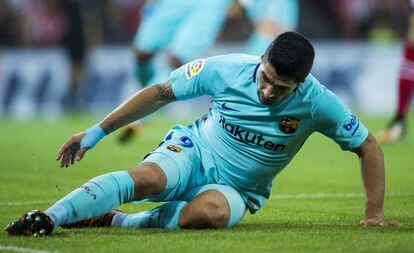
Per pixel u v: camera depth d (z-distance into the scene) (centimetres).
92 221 1575
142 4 6681
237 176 1591
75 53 6344
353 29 6425
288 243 1369
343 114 1528
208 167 1590
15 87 6619
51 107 6488
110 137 4378
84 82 6419
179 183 1543
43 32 6869
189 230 1503
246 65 1528
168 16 3728
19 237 1392
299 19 6462
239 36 6238
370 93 5825
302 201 2173
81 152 1528
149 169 1501
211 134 1603
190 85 1561
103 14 6588
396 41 6172
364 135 1555
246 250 1305
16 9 7144
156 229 1526
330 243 1367
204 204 1499
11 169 2970
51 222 1398
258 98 1509
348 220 1752
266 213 1900
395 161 3144
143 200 1514
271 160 1572
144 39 3794
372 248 1320
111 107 6353
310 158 3384
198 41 3684
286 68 1377
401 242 1371
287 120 1518
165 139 1631
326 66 5941
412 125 4962
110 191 1452
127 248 1322
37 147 3888
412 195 2252
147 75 3900
